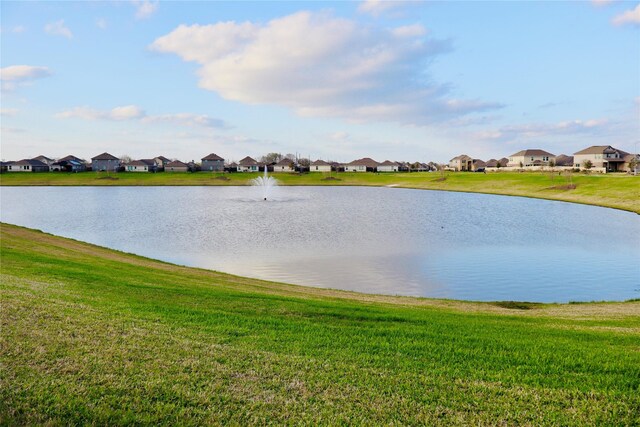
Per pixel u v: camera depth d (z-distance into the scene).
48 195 107.50
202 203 87.00
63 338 10.46
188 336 11.34
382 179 166.00
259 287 23.17
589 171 131.50
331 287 26.83
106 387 8.27
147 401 7.86
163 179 157.50
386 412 7.81
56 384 8.27
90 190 127.50
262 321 13.38
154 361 9.53
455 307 20.67
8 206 79.06
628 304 22.77
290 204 85.88
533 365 10.00
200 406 7.79
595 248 40.81
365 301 20.72
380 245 41.66
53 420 7.08
